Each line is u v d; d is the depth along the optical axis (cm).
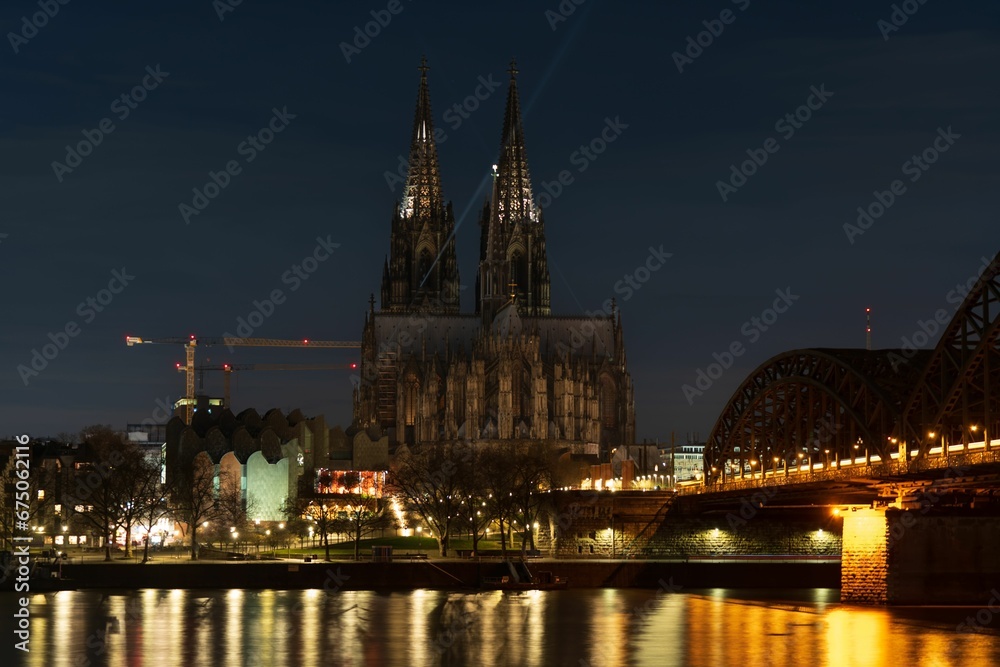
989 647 14400
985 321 14750
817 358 19350
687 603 19225
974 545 17600
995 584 17562
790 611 17800
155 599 19788
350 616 17638
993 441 14338
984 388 14550
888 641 14862
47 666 13812
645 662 13925
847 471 17388
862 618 16675
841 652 14250
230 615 17712
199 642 15288
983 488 16100
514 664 13925
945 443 15188
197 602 19362
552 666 13775
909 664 13538
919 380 16025
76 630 16225
